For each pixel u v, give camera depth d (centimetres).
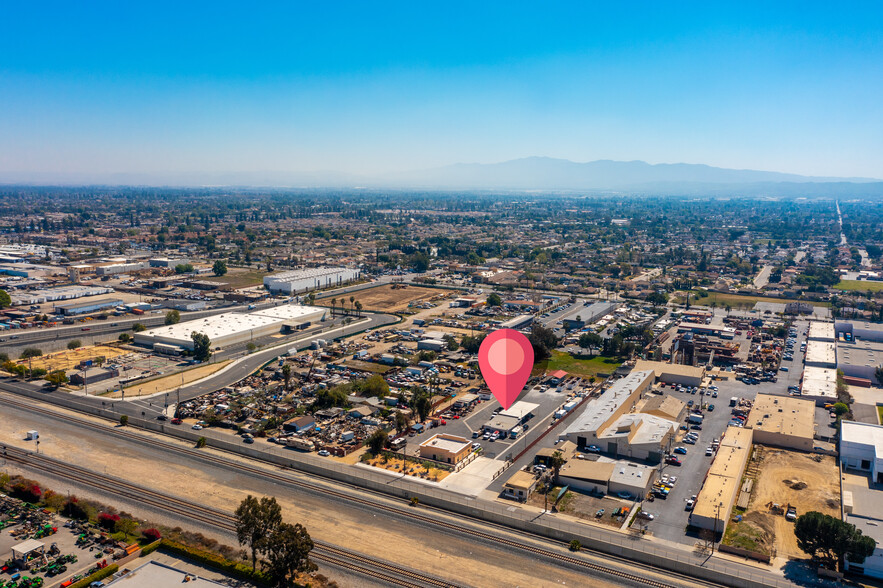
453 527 9669
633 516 9944
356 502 10469
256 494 10719
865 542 8269
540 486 11019
